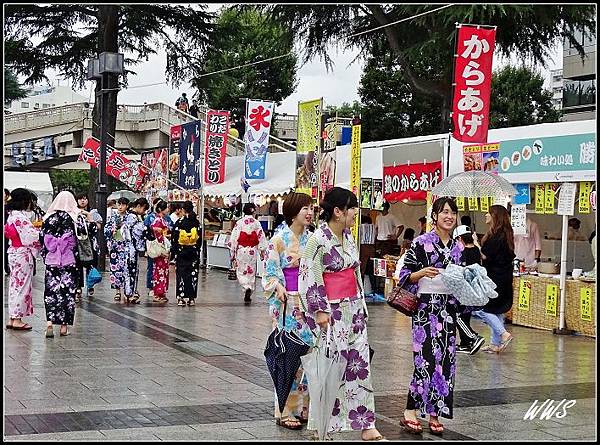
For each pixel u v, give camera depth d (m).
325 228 6.36
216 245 23.52
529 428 6.77
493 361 9.96
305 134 17.09
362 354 6.36
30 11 30.56
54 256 10.87
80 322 12.45
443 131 25.91
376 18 25.75
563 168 11.96
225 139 22.50
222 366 9.18
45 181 34.88
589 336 11.94
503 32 24.50
